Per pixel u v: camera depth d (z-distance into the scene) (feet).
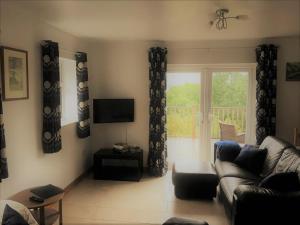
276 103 15.57
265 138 14.05
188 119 17.13
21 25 9.73
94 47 16.60
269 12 10.16
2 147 8.32
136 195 13.25
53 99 11.21
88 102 15.43
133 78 16.55
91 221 10.69
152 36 14.73
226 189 10.57
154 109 15.99
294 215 8.30
